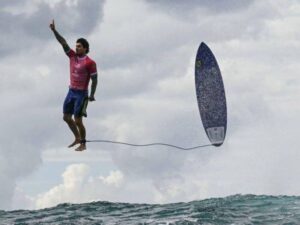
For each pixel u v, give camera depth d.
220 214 35.34
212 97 40.75
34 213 40.97
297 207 36.62
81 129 34.62
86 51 34.12
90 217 37.81
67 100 34.38
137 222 34.94
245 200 40.00
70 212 40.41
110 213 39.12
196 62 41.38
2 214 41.16
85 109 34.22
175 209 38.56
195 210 37.28
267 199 39.84
